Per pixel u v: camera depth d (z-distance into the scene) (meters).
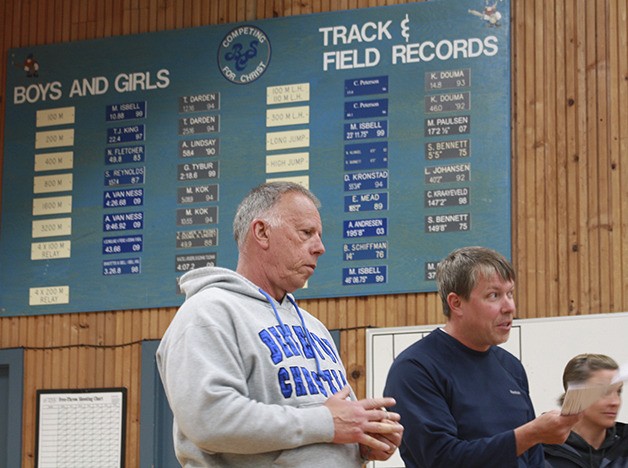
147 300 5.92
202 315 2.94
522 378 3.82
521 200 5.40
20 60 6.40
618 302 5.16
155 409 5.81
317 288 5.61
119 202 6.07
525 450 3.37
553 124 5.41
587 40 5.43
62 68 6.32
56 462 5.92
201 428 2.79
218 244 5.85
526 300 5.30
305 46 5.87
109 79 6.22
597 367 4.41
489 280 3.61
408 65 5.68
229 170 5.90
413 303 5.48
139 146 6.09
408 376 3.59
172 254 5.92
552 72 5.46
